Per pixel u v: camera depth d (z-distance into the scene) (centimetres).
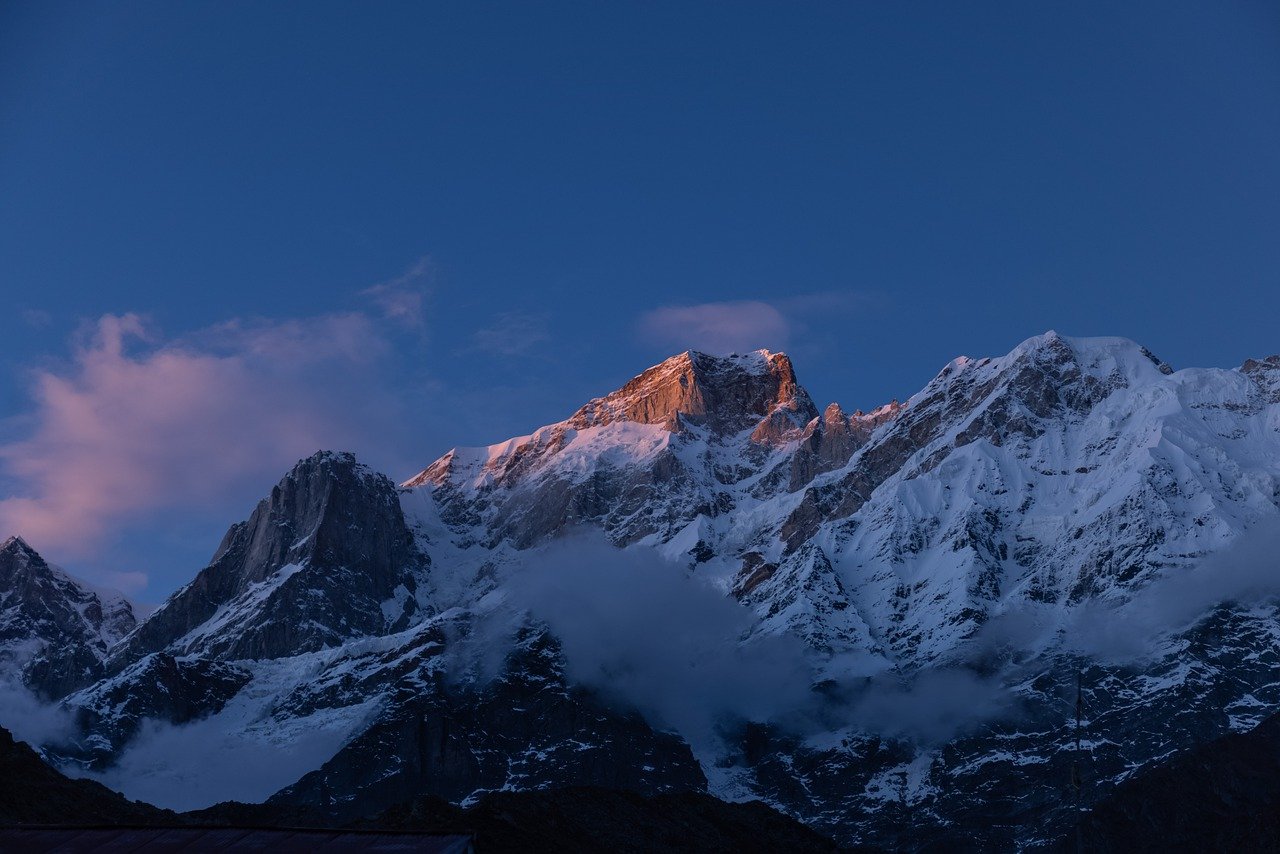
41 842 11975
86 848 11856
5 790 18375
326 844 11844
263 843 11862
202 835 12031
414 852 11669
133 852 11794
